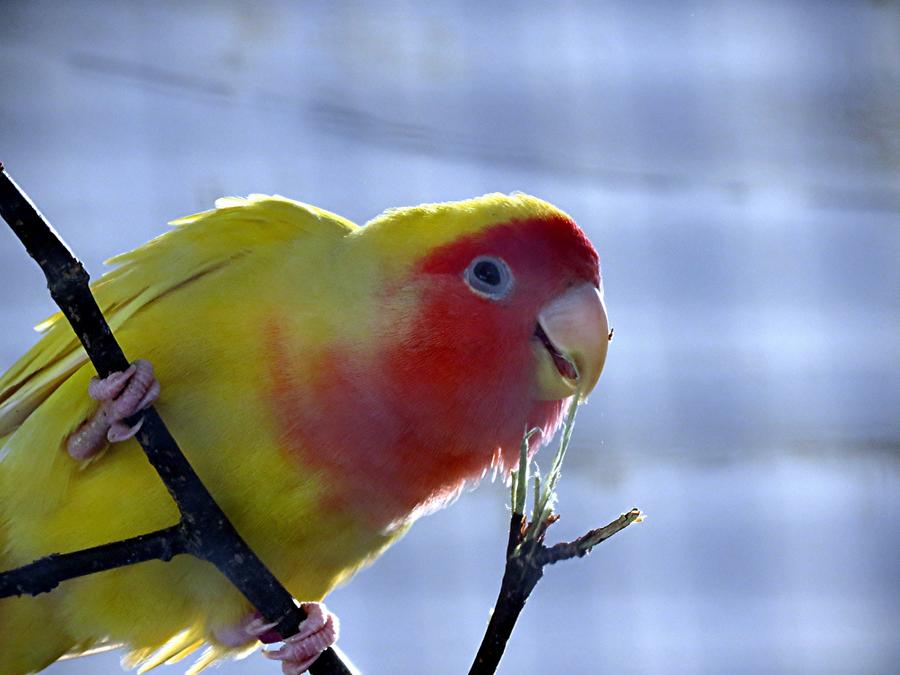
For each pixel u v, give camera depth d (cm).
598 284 657
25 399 621
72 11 1068
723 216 1107
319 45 1080
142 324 611
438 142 1065
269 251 633
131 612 618
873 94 1124
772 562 1034
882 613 1012
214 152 1050
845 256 1106
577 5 1114
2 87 1044
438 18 1096
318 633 624
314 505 611
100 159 1040
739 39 1129
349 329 610
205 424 597
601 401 1050
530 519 509
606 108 1104
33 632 631
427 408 612
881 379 1076
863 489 1045
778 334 1091
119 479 591
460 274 623
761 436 1057
